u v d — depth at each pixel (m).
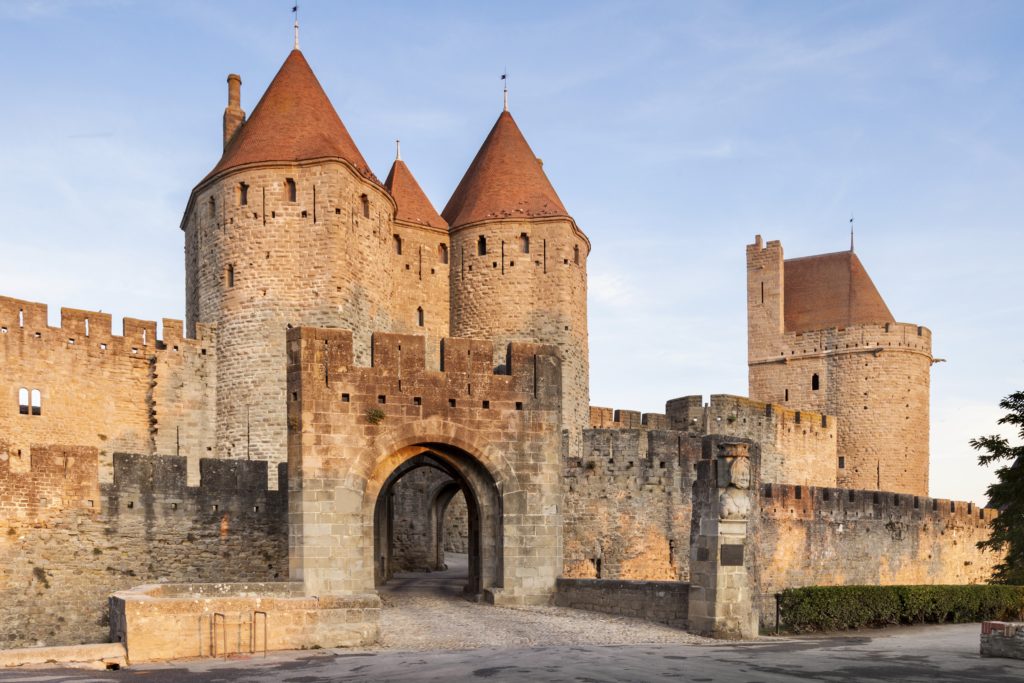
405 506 53.69
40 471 35.72
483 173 62.22
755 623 30.17
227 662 23.11
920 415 78.94
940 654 25.67
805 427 69.88
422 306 59.25
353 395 32.56
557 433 35.31
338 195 49.81
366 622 26.38
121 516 37.03
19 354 44.69
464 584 43.66
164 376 48.88
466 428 34.09
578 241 60.75
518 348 35.22
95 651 22.97
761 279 85.00
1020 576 46.59
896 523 51.88
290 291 49.25
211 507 38.66
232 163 50.47
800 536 46.22
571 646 26.25
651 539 45.28
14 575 34.69
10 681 19.97
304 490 31.55
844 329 80.19
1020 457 34.81
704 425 61.81
